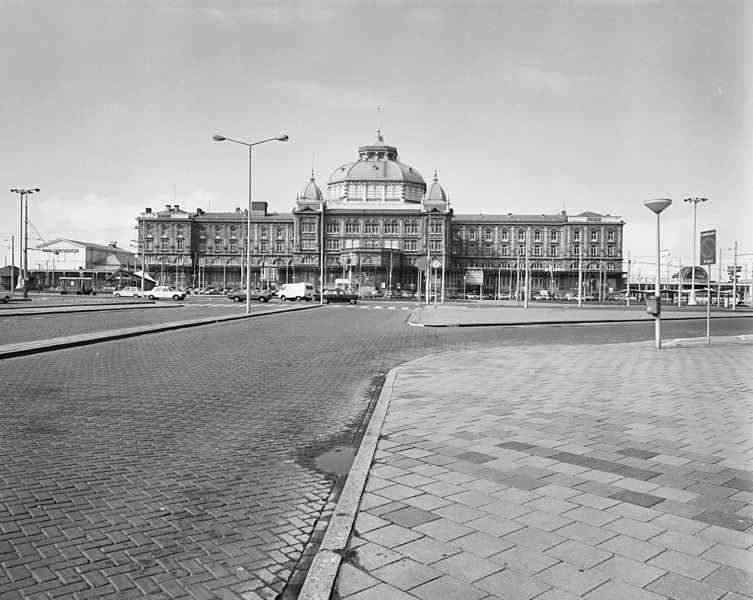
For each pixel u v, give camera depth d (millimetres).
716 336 27594
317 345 20766
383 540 4754
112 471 6688
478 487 5988
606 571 4238
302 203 136750
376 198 138125
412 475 6371
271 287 120625
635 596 3898
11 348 16672
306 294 80000
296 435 8555
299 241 133875
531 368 14672
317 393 11797
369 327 30188
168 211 138250
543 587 4031
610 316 45000
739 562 4363
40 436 8094
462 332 28484
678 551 4539
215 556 4691
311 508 5746
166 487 6219
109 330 24312
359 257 125750
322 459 7410
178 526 5238
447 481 6180
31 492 5965
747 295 125812
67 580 4270
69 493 5965
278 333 25406
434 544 4680
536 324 35281
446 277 134250
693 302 97438
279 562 4621
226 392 11641
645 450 7293
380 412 9523
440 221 133125
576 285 134625
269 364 15711
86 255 144375
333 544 4672
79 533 5039
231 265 137625
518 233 137000
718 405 10008
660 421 8844
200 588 4211
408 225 134500
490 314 45219
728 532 4883
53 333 22672
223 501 5867
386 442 7727
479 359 16500
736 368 14617
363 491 5875
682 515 5238
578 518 5180
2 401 10359
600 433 8141
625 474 6371
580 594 3932
